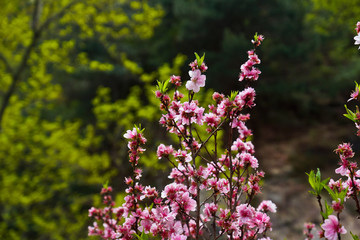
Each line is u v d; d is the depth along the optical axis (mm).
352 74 11680
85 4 7551
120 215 1891
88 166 7566
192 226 1705
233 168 1629
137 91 7648
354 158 8961
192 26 11656
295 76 12680
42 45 6902
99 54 12188
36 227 7867
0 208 8047
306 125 12742
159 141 6855
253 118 13188
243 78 1576
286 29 11414
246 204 1476
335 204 1080
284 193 8930
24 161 8016
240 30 12008
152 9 7582
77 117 12344
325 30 14086
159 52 12812
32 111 7742
